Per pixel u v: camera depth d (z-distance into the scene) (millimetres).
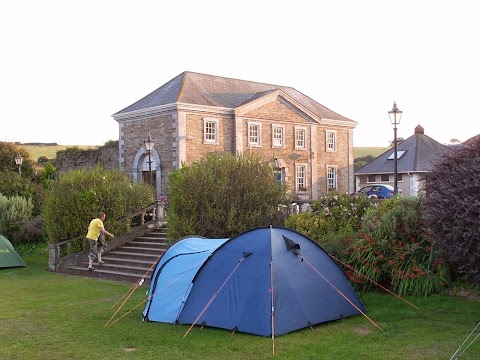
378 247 12234
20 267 20375
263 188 17141
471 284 11164
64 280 17031
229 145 35031
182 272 10688
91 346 8867
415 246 11641
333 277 10328
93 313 11461
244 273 9742
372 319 10055
